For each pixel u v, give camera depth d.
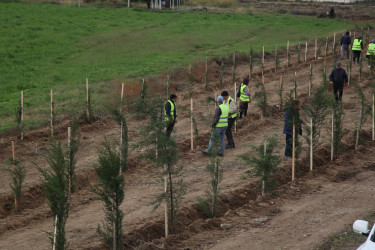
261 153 13.62
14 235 11.72
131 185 14.85
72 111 22.19
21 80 29.05
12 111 22.39
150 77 28.58
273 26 54.03
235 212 12.38
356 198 13.17
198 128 20.66
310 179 14.89
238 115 21.52
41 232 11.88
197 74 30.30
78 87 27.25
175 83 27.84
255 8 70.50
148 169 16.17
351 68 30.48
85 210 13.11
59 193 9.34
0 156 17.22
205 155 17.39
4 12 48.34
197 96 25.98
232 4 72.44
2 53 34.97
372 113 19.39
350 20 60.53
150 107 12.38
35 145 18.34
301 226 11.30
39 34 41.62
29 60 34.31
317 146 16.09
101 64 34.06
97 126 20.73
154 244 10.37
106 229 11.13
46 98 24.69
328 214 12.03
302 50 41.16
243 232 11.09
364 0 80.88
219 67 33.28
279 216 12.05
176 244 10.52
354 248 9.96
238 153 17.56
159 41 42.72
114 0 63.06
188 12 60.75
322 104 15.74
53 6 54.75
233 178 15.09
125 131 16.08
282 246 10.18
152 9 60.03
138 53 37.69
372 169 15.73
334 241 10.30
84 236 11.27
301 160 16.28
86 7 56.56
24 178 14.84
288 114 15.47
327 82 27.20
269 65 35.03
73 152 14.44
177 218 11.93
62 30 44.12
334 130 17.83
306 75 30.94
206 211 12.31
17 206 13.38
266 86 28.27
